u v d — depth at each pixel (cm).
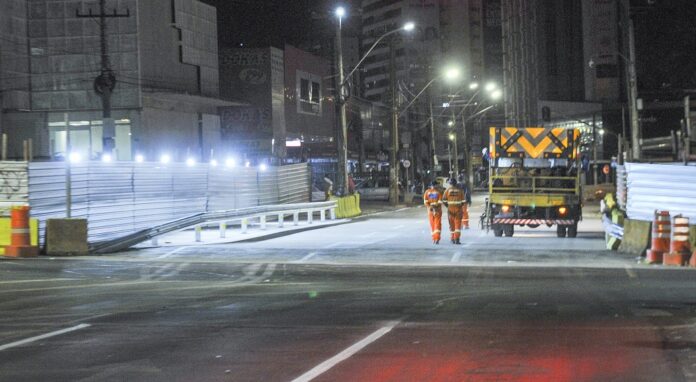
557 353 900
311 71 9925
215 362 876
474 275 1734
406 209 5522
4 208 2262
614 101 13438
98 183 2520
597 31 14388
